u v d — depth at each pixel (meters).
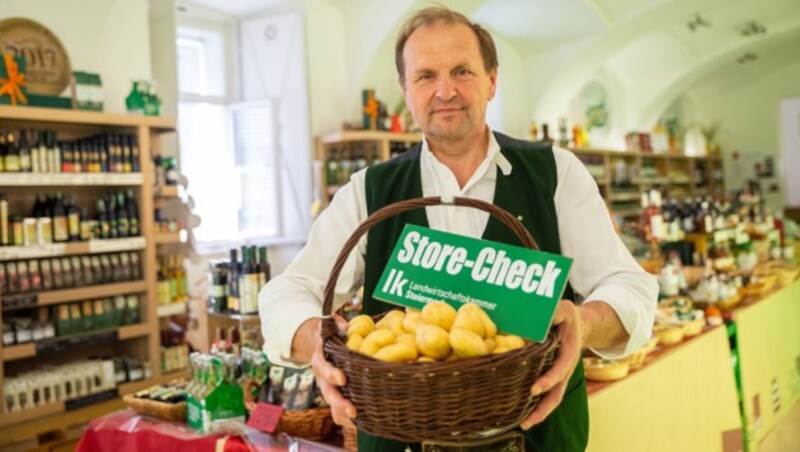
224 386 2.14
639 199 10.13
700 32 9.27
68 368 3.97
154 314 4.29
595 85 9.98
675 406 2.84
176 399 2.31
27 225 3.79
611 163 9.73
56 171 3.93
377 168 1.61
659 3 7.05
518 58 8.41
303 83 6.25
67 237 3.99
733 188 12.98
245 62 6.64
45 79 4.27
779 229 6.15
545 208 1.47
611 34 7.68
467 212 1.49
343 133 5.96
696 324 3.15
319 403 2.11
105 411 3.91
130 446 2.22
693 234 4.64
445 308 1.08
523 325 1.06
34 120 3.97
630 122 10.77
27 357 4.10
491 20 7.29
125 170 4.21
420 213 1.50
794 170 12.23
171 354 4.46
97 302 4.13
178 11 6.24
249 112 6.42
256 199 6.44
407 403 0.96
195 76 6.52
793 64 12.08
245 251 2.87
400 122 6.41
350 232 1.57
